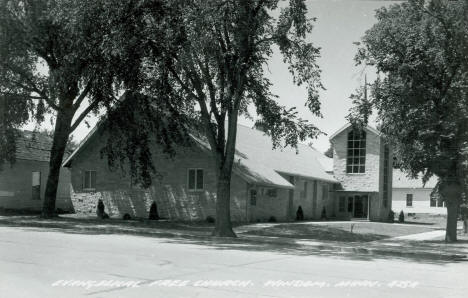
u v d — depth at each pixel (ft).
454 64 77.71
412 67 77.36
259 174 109.50
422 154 78.33
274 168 120.06
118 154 101.71
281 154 137.18
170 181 114.93
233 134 77.41
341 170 152.15
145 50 75.25
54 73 93.81
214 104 78.43
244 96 81.82
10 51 93.61
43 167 146.61
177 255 48.39
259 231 85.76
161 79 78.64
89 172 127.13
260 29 75.87
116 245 56.34
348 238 82.02
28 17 92.27
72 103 105.50
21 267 37.76
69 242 58.03
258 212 111.55
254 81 79.05
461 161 77.15
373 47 82.12
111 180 123.65
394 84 80.59
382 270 43.91
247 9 71.15
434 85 80.74
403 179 199.52
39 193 145.79
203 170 111.55
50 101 100.99
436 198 85.35
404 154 82.48
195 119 92.17
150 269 38.37
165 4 70.74
